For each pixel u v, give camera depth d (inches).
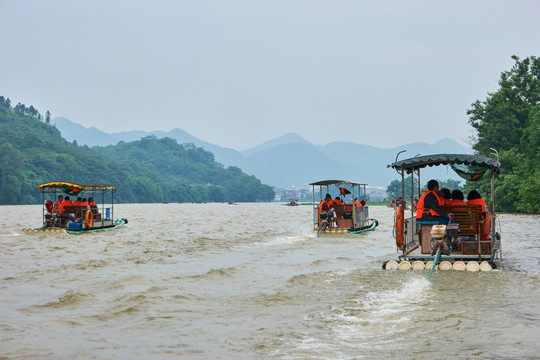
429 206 588.1
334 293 458.0
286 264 655.1
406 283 494.6
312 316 377.7
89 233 1197.1
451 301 412.5
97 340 325.4
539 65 3225.9
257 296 451.2
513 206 2694.4
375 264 644.7
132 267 639.8
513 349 293.1
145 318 378.0
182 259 717.9
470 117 3302.2
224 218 2219.5
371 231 1202.0
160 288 485.4
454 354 286.0
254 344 313.3
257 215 2669.8
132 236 1118.4
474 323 346.3
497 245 622.5
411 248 651.5
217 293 465.7
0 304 425.4
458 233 553.3
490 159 565.9
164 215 2674.7
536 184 2459.4
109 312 395.9
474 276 521.0
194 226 1528.1
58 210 1229.1
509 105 3137.3
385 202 7490.2
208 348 307.1
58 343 319.6
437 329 335.0
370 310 390.3
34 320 373.4
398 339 316.8
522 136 2891.2
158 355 295.7
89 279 547.2
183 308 408.5
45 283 525.7
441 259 573.3
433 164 665.0
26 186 7637.8
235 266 637.9
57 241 997.2
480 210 572.4
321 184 1149.1
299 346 307.7
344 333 333.1
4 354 298.4
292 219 2101.4
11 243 954.1
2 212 3216.0
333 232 1115.9
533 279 503.2
